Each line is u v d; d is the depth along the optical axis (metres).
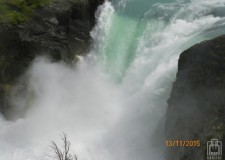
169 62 29.22
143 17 33.78
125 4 36.00
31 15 32.38
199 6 33.09
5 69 30.95
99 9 37.28
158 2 35.03
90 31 36.22
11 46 30.88
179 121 24.39
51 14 33.12
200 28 30.42
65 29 34.03
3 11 31.94
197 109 23.39
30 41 31.02
